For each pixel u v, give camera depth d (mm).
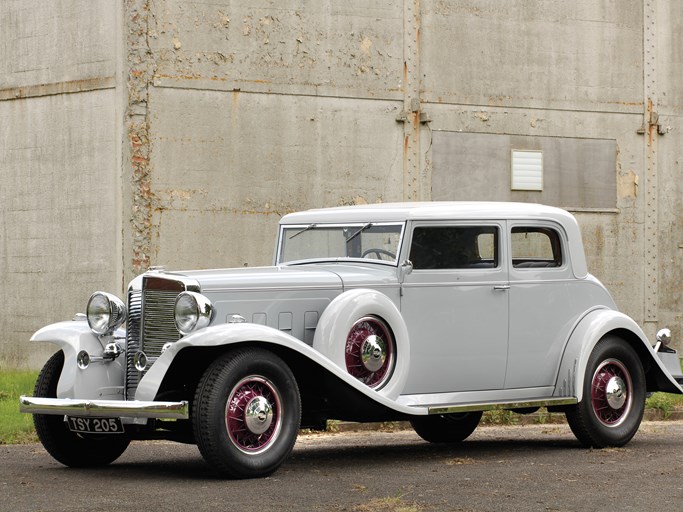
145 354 7750
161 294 7719
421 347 8492
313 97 15148
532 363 9055
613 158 16719
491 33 16062
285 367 7512
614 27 16750
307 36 15133
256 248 14859
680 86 17141
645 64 16922
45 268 15414
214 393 7188
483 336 8781
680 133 17125
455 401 8672
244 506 6328
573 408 9148
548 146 16375
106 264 14797
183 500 6523
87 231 14992
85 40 15008
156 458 8797
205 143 14688
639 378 9461
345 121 15289
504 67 16141
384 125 15484
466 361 8711
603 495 6789
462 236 8773
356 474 7660
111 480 7395
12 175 15742
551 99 16391
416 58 15648
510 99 16156
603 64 16688
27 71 15594
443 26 15812
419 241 8578
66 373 7918
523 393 9039
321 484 7160
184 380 7754
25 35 15617
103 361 7973
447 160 15805
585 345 9125
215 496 6668
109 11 14766
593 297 9492
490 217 8906
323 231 9102
